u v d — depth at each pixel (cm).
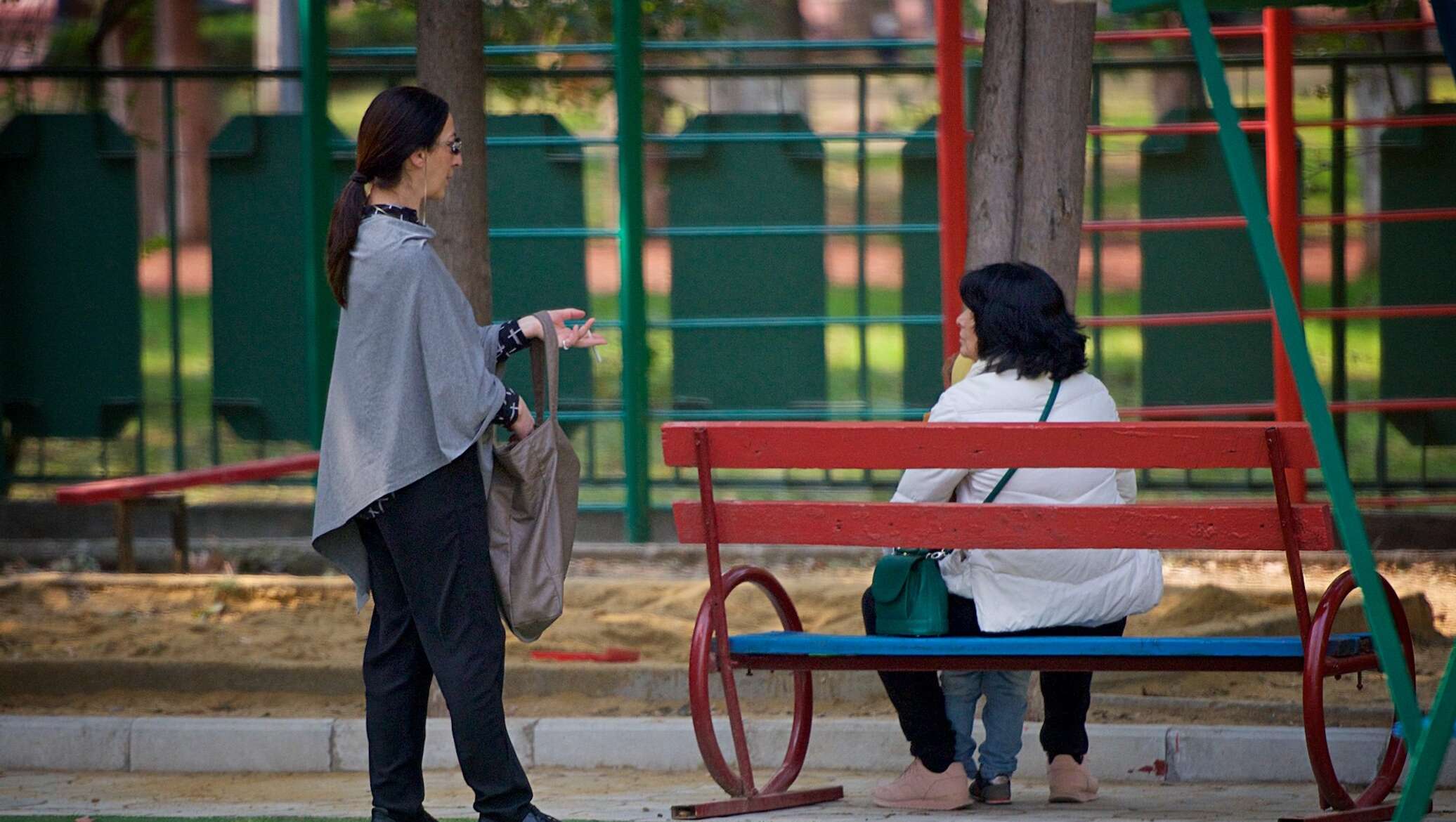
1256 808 1878
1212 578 3359
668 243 3662
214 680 2544
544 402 1703
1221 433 1669
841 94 6950
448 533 1576
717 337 3672
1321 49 4516
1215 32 3384
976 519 1711
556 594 1628
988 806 1920
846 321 3603
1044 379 1833
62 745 2267
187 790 2105
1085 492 1812
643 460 3616
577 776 2206
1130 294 4269
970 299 1861
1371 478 3956
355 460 1578
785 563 3538
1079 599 1786
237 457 4344
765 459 1734
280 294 3672
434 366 1553
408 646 1647
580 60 5609
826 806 1889
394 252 1570
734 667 1784
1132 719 2325
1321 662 1644
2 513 3738
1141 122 4972
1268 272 1347
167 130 3656
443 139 1633
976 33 5459
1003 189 2392
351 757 2248
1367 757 2070
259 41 6869
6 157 3678
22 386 3719
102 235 3681
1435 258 3497
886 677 1869
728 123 3628
